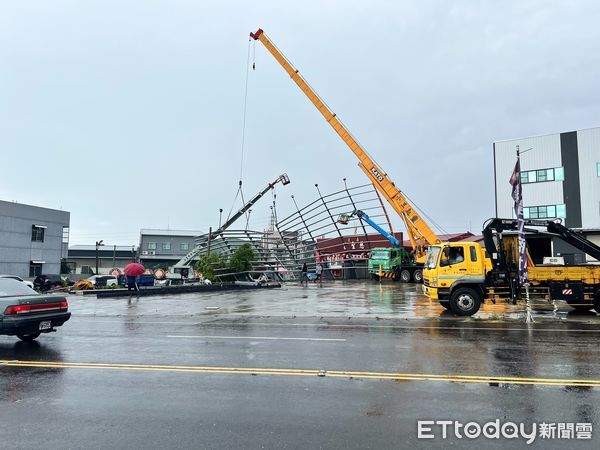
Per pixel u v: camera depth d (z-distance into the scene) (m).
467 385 6.19
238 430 4.60
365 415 5.02
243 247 33.66
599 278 15.13
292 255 38.09
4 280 10.07
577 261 30.84
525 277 13.73
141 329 11.77
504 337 10.26
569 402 5.46
